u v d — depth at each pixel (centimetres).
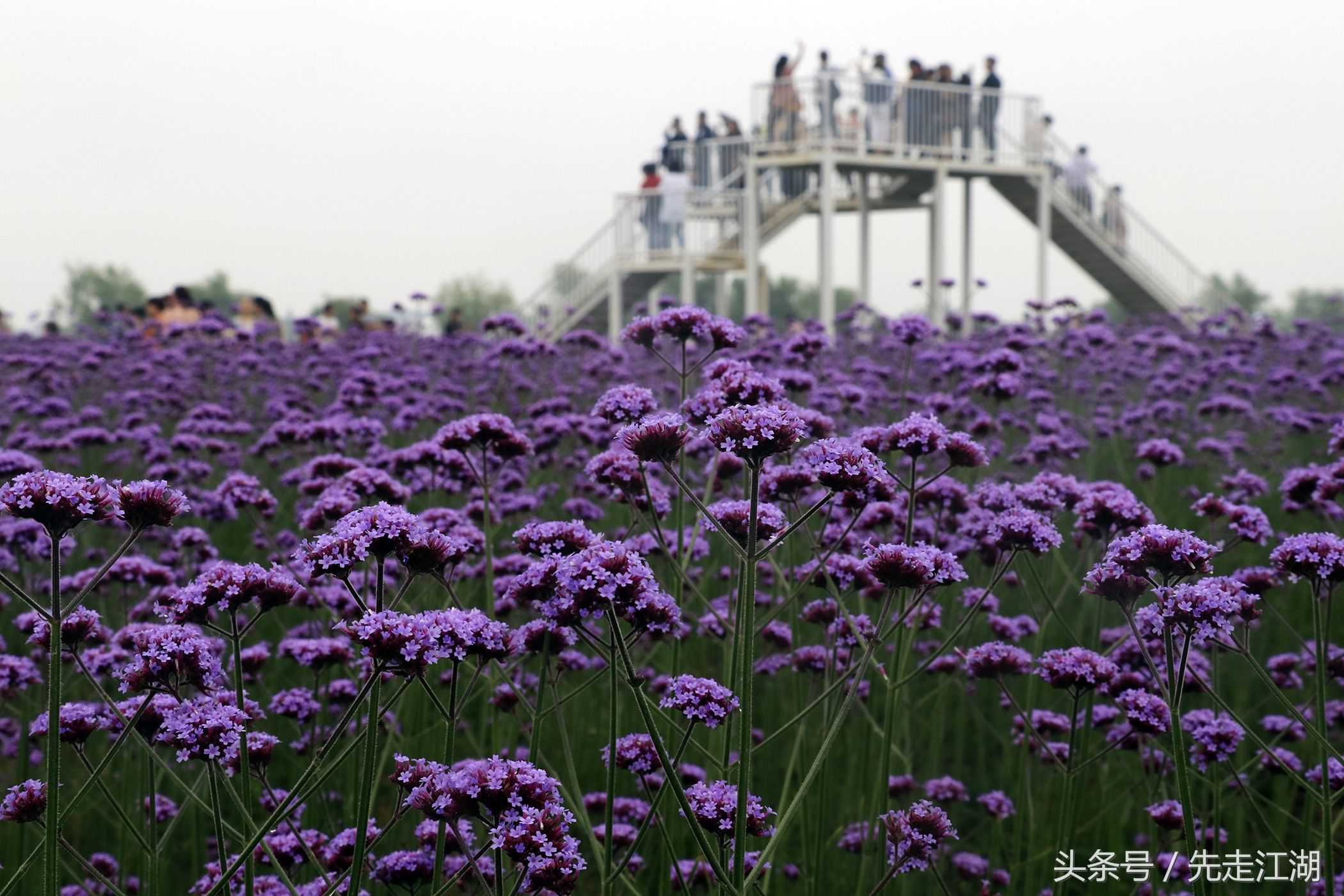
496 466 605
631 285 3575
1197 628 322
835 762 628
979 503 525
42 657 486
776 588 640
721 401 453
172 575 554
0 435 1063
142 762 458
